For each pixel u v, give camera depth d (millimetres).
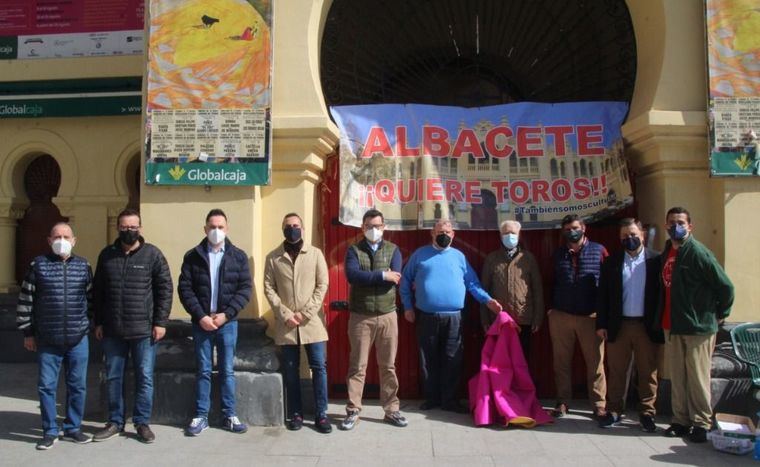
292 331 5469
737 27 5812
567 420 5777
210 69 5902
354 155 6234
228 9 5922
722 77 5785
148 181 5879
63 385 7391
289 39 6059
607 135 6312
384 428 5559
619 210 6180
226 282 5426
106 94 8953
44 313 5141
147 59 5977
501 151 6332
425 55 7176
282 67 6039
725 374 5695
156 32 5941
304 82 6023
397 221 6242
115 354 5367
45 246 9469
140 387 5332
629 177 6520
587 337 5742
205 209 5906
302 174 6031
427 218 6191
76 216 9133
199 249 5449
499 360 5723
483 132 6359
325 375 5566
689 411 5223
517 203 6266
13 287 9188
